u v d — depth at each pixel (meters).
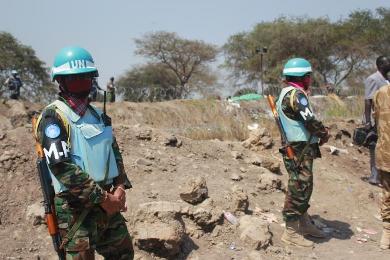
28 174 5.39
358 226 6.00
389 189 5.27
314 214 6.20
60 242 3.21
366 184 7.52
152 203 4.73
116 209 3.23
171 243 4.50
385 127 5.17
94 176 3.21
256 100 16.41
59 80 3.22
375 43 40.09
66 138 3.12
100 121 3.32
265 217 5.70
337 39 39.19
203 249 4.80
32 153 5.68
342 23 40.88
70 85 3.20
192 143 7.23
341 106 14.41
